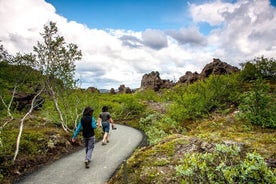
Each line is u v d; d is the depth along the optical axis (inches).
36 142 388.8
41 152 367.9
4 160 303.7
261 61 696.4
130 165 239.3
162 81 2849.4
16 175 289.6
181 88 742.5
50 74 481.4
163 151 252.7
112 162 329.1
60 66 492.7
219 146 173.6
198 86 668.7
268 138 295.7
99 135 564.7
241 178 151.3
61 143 418.9
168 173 213.9
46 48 465.7
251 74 708.7
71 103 590.6
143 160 242.5
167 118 614.5
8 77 406.9
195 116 596.1
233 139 282.0
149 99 1546.5
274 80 670.5
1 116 460.8
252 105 428.5
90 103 628.7
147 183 210.5
